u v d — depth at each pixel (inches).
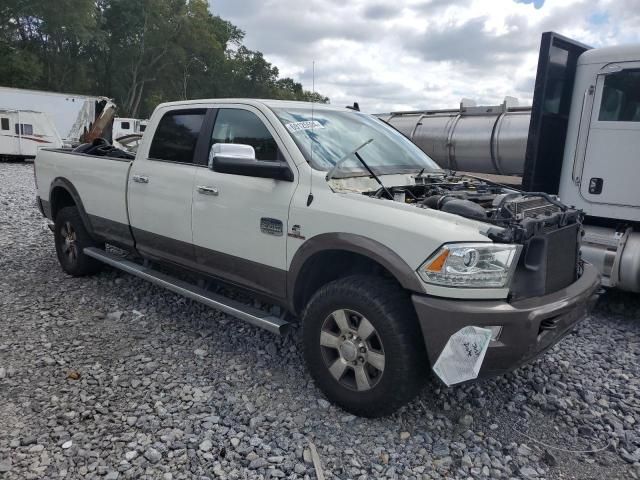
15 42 1774.1
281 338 175.3
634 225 213.5
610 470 117.5
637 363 169.9
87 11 1688.0
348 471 112.7
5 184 579.2
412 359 120.7
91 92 2108.8
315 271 143.0
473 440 125.9
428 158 189.6
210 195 163.0
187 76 2319.1
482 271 113.9
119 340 172.7
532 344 116.6
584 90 217.2
